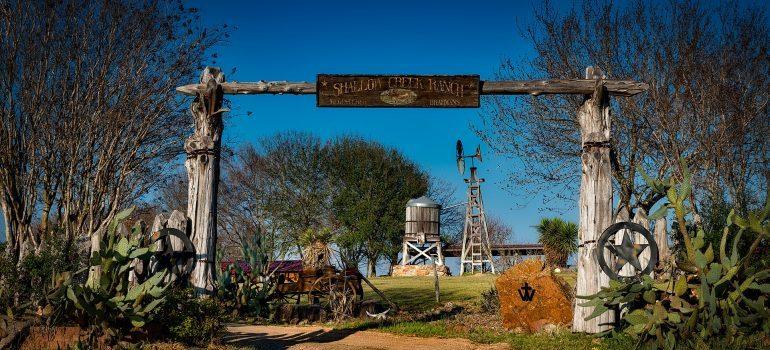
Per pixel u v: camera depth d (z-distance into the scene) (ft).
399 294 79.41
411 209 146.82
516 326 44.37
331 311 58.08
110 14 63.00
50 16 59.00
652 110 67.72
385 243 164.04
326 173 165.07
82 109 61.21
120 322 32.48
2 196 56.03
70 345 30.63
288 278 64.59
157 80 65.16
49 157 59.67
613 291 35.78
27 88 57.72
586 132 43.01
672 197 34.94
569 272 100.27
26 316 31.58
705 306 32.86
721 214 51.57
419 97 43.83
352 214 158.81
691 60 66.23
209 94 43.11
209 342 35.09
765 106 66.33
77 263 34.65
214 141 43.14
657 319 33.65
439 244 146.10
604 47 69.10
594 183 41.93
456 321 50.19
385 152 169.68
